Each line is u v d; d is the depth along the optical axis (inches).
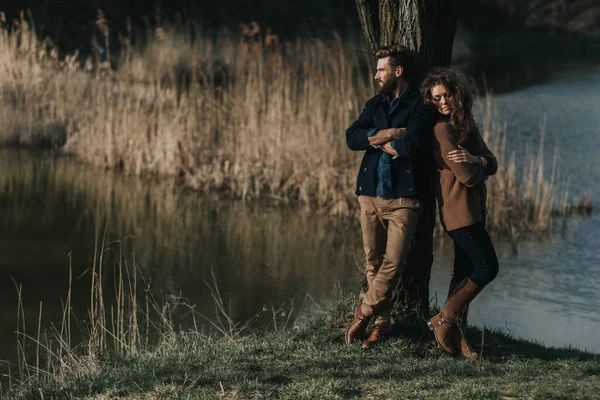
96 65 1278.3
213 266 596.7
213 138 917.2
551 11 3449.8
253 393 287.6
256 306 517.0
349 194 768.9
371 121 336.2
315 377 304.8
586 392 289.3
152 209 748.0
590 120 1336.1
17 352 431.8
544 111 1411.2
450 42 379.6
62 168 886.4
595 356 363.3
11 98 1032.2
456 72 327.9
